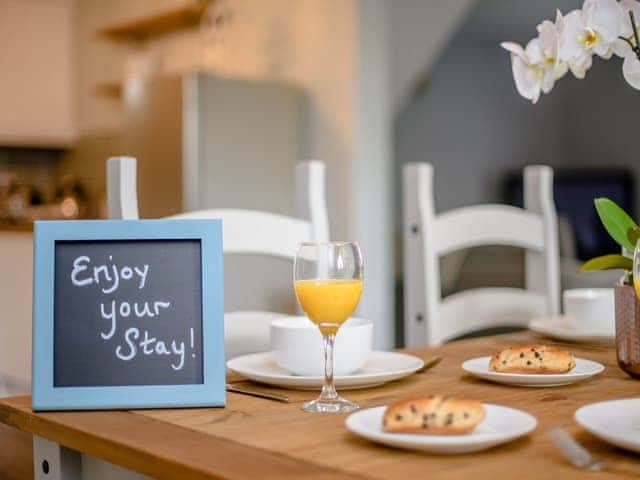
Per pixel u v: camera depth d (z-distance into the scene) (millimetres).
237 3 4719
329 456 836
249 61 4676
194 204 4059
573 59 1214
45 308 1102
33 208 5441
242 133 4203
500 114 9312
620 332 1263
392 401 1101
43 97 5645
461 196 9000
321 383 1148
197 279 1137
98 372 1092
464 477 763
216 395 1072
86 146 5293
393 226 4359
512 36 8914
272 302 2873
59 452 1036
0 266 3643
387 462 813
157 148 4289
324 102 4320
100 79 5520
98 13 5500
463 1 4320
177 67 5062
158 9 4938
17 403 1119
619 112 9438
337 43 4246
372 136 4242
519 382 1186
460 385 1208
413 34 4453
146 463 865
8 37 5512
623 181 9250
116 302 1120
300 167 1671
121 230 1144
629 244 1273
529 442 883
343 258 1078
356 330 1203
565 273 3516
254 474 777
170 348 1106
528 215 2059
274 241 1588
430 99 8641
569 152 9883
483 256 4281
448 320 1891
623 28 1220
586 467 784
